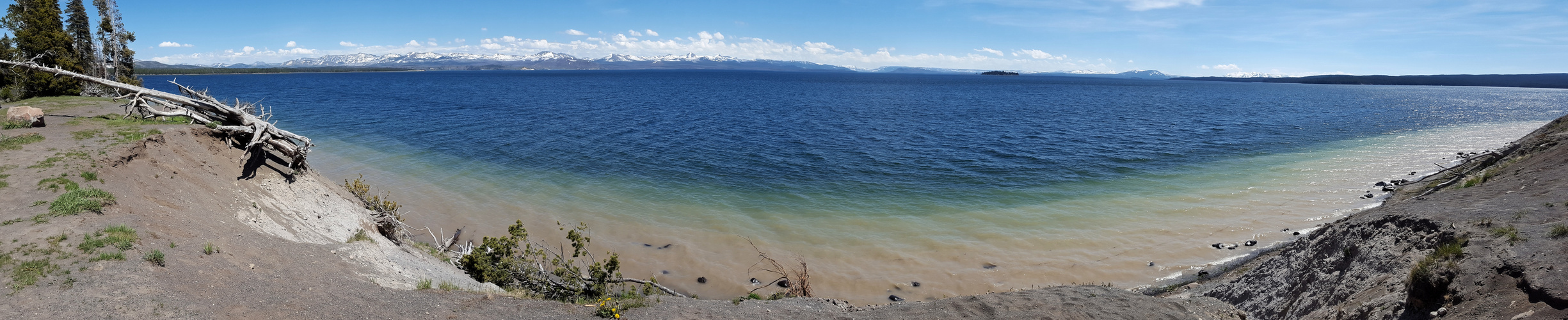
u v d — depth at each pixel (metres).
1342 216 20.72
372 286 10.40
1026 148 41.16
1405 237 10.93
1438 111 82.81
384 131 46.16
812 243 19.17
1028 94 135.50
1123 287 15.43
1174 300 10.79
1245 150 40.62
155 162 15.27
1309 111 83.25
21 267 8.36
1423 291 8.62
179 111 20.45
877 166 33.31
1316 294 11.38
